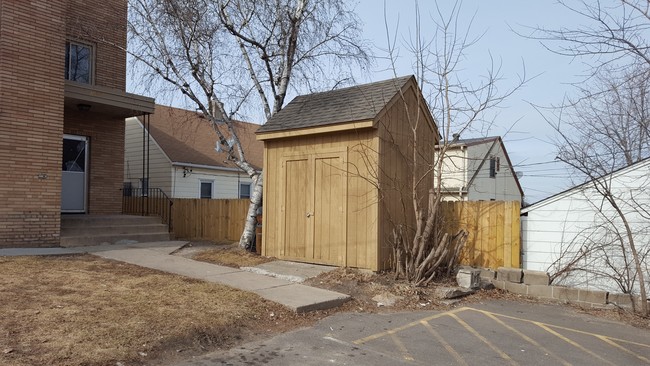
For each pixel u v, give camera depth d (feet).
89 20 44.98
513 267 29.53
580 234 27.48
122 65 48.19
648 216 25.30
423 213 30.91
